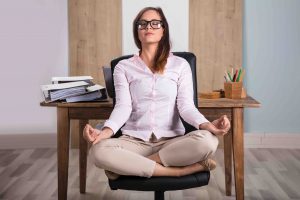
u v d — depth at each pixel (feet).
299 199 9.72
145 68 7.85
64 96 8.40
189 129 8.11
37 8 14.67
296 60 14.78
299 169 12.16
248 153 14.12
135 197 10.02
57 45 14.78
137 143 7.43
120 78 7.93
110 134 7.28
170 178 6.65
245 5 14.67
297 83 14.84
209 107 8.23
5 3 14.64
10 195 10.07
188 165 6.81
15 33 14.73
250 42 14.76
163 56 7.86
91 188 10.62
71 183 11.03
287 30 14.73
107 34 14.56
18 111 15.01
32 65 14.84
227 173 9.95
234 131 8.26
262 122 14.99
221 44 14.52
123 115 7.53
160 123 7.63
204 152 6.70
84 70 14.69
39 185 10.82
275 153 14.10
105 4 14.48
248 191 10.28
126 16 14.35
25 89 14.93
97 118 8.40
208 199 9.83
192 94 7.89
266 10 14.66
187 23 14.38
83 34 14.58
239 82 8.79
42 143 15.03
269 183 10.89
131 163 6.64
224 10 14.43
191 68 8.27
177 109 7.87
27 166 12.62
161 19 7.91
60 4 14.66
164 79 7.77
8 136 15.02
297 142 14.85
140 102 7.75
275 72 14.83
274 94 14.90
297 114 14.93
